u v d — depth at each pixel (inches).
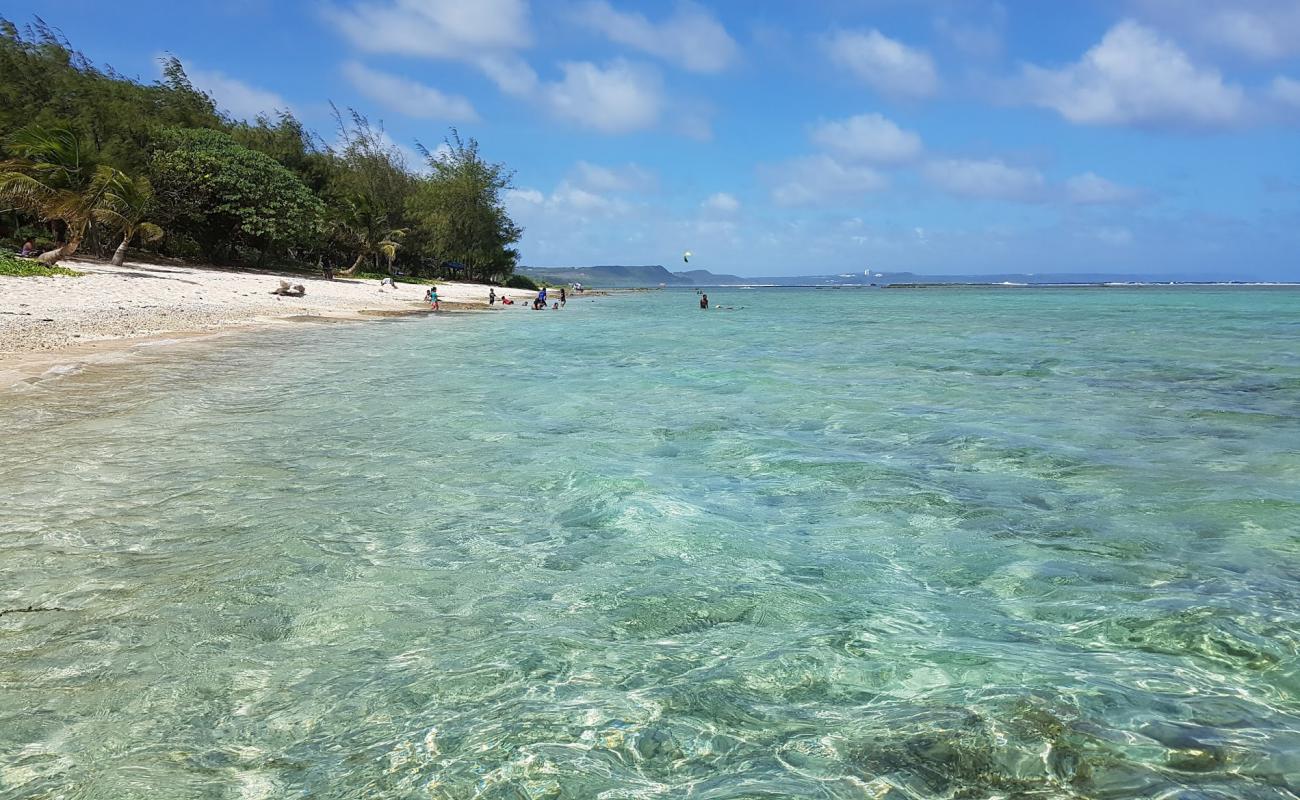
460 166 3371.1
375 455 331.9
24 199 1357.0
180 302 1189.7
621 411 445.7
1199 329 1235.9
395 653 160.4
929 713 137.3
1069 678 149.2
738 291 6092.5
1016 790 116.2
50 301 978.7
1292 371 652.7
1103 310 2018.9
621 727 134.0
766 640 166.7
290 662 156.2
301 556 213.9
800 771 121.2
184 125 2194.9
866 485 290.0
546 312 1844.2
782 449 348.8
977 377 607.2
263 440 356.8
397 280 2719.0
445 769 122.0
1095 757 123.3
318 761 124.0
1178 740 128.0
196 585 193.2
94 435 356.5
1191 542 228.5
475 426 396.8
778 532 237.8
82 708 138.3
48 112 1676.9
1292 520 248.1
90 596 185.8
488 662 156.8
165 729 132.5
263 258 2255.2
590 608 183.0
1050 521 248.5
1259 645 162.4
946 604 185.9
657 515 252.5
